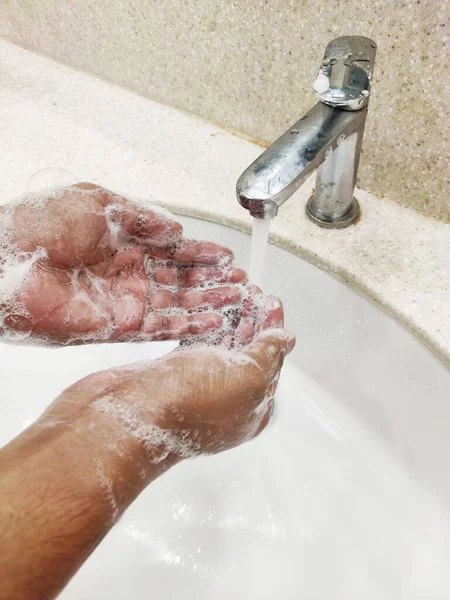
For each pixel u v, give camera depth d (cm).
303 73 56
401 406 53
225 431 43
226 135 67
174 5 60
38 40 77
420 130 52
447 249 54
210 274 56
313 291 57
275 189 42
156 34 64
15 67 77
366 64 45
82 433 36
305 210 58
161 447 38
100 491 34
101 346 64
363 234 56
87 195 53
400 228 56
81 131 68
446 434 49
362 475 55
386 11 47
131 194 61
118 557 53
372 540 51
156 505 55
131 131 68
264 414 49
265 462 57
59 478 34
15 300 50
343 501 53
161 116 69
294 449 57
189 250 56
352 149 51
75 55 75
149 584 52
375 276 53
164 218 54
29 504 32
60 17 72
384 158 56
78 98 72
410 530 51
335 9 50
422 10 45
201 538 54
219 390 40
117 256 55
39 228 50
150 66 68
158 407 38
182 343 55
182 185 62
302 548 52
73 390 40
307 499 54
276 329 48
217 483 56
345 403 58
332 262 54
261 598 50
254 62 59
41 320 51
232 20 57
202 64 63
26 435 36
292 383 61
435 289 51
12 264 49
